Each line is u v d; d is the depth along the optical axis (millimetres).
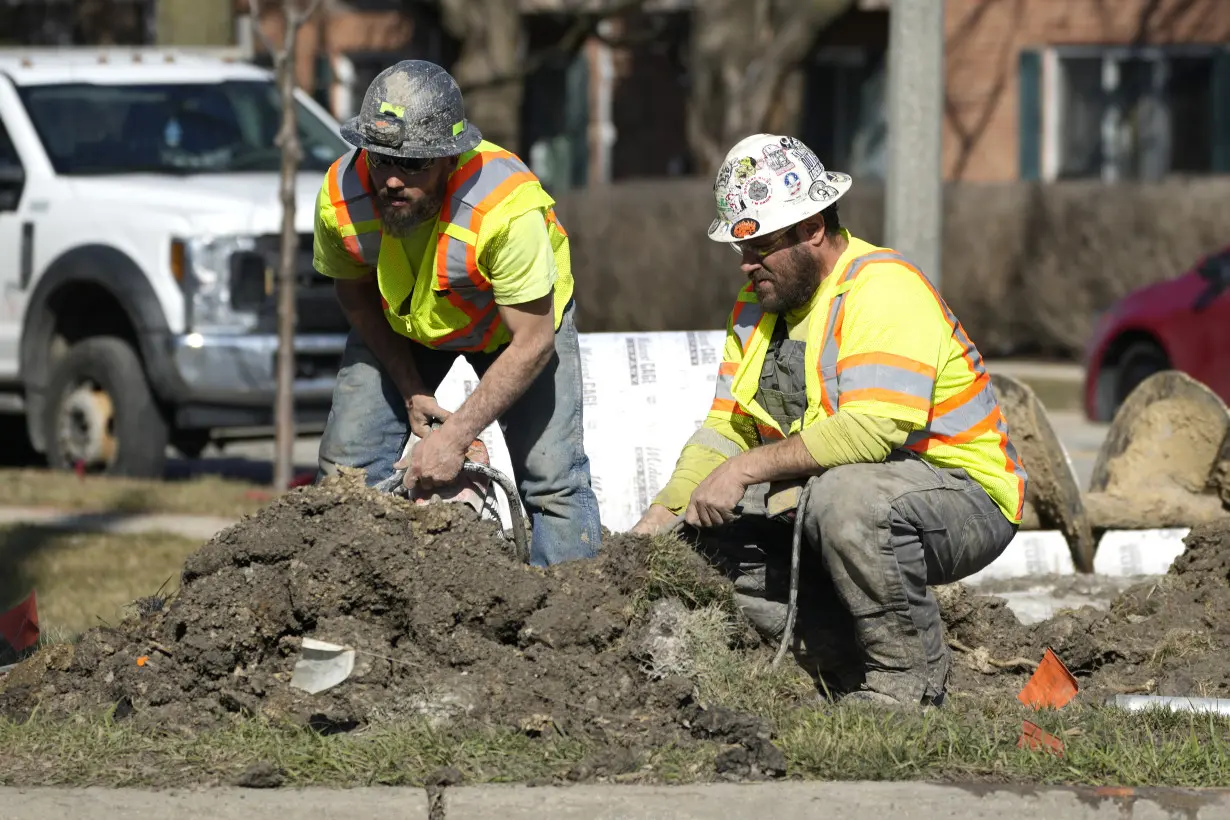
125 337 28562
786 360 13758
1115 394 37000
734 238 13219
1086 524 19109
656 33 51469
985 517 13508
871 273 13250
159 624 13219
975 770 11789
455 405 17328
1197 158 60750
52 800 11039
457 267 12859
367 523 13195
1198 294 34500
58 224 28188
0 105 29672
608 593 13375
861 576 13133
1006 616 15109
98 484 26797
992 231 50969
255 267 27422
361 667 12602
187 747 12023
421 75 12477
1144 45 60375
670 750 11977
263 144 30562
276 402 26438
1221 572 15883
